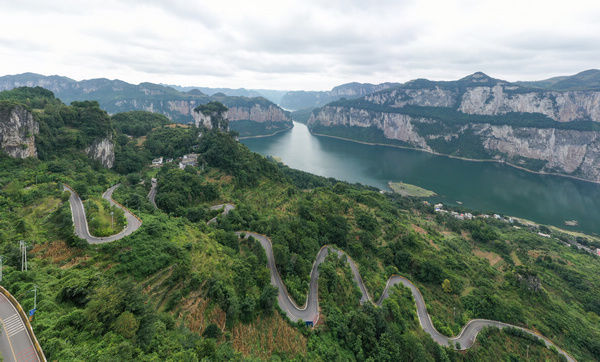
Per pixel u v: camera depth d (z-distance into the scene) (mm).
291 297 74938
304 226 108125
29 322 38250
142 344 40750
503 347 80875
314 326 68188
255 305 63531
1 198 74375
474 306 91938
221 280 63062
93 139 142750
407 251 111188
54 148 127938
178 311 54500
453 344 78188
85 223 69500
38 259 54750
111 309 42188
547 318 93062
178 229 77500
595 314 104500
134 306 44969
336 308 75500
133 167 156875
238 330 58094
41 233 62875
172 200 107188
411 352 70812
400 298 88188
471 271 109688
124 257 59031
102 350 36719
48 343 35844
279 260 81750
